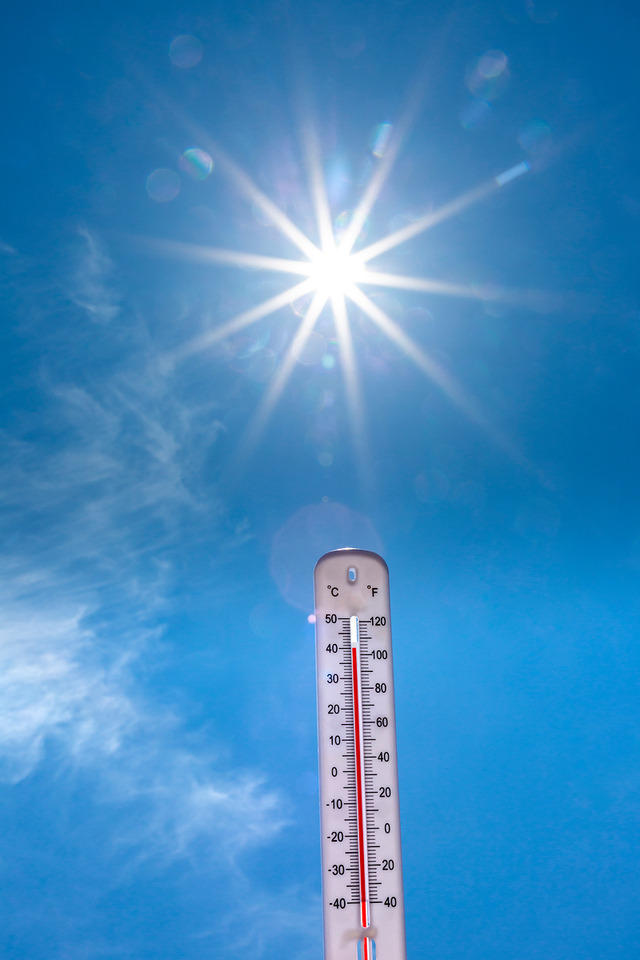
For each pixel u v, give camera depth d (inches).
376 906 120.8
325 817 124.1
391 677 131.2
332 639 131.1
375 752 127.5
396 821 125.1
